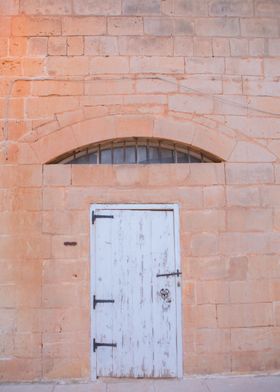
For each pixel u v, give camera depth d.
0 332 4.87
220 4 5.41
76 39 5.26
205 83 5.26
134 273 5.00
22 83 5.20
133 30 5.30
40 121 5.14
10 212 5.01
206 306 4.97
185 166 5.14
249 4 5.44
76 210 5.04
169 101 5.20
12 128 5.12
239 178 5.16
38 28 5.28
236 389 4.54
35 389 4.61
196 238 5.05
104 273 4.98
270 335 4.99
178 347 4.92
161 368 4.89
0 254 4.95
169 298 4.98
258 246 5.08
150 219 5.07
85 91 5.18
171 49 5.29
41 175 5.07
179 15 5.36
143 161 5.28
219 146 5.18
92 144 5.16
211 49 5.32
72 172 5.09
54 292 4.92
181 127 5.17
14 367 4.82
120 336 4.92
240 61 5.33
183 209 5.08
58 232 5.00
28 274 4.93
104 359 4.88
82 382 4.80
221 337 4.95
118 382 4.80
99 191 5.07
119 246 5.02
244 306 5.00
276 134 5.27
